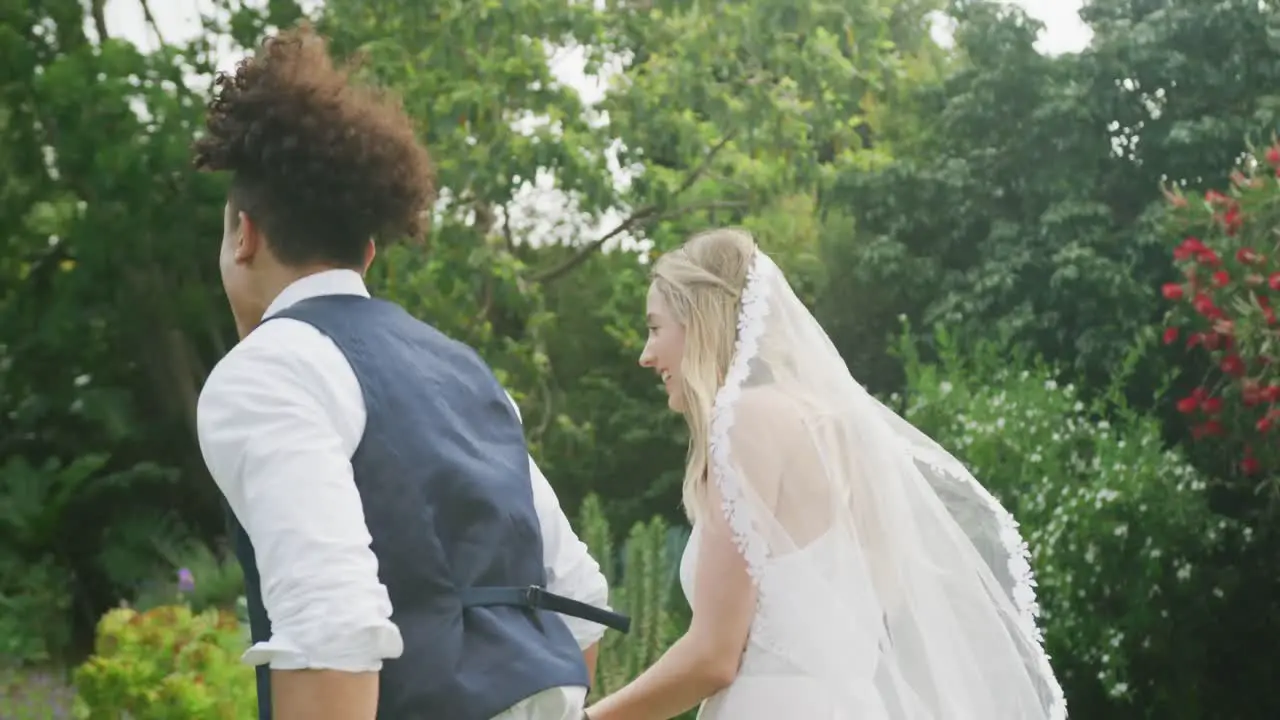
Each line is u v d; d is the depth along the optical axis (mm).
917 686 2514
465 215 10094
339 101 1674
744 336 2525
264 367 1514
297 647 1359
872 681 2443
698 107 10047
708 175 10797
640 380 12773
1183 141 9453
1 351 11344
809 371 2543
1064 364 9625
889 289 10789
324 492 1438
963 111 10430
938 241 10906
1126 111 9781
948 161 10812
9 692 8680
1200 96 9742
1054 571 7301
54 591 11180
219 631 5805
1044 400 8000
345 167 1655
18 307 11266
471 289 9375
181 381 11906
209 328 11422
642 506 12312
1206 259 7719
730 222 11453
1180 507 7574
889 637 2521
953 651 2557
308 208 1652
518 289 10000
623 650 6031
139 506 12000
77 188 10898
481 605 1572
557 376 12727
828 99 10148
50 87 10070
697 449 2596
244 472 1456
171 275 11133
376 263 9578
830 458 2482
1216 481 8164
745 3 9805
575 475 12453
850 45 10172
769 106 9812
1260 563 8031
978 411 7953
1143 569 7480
